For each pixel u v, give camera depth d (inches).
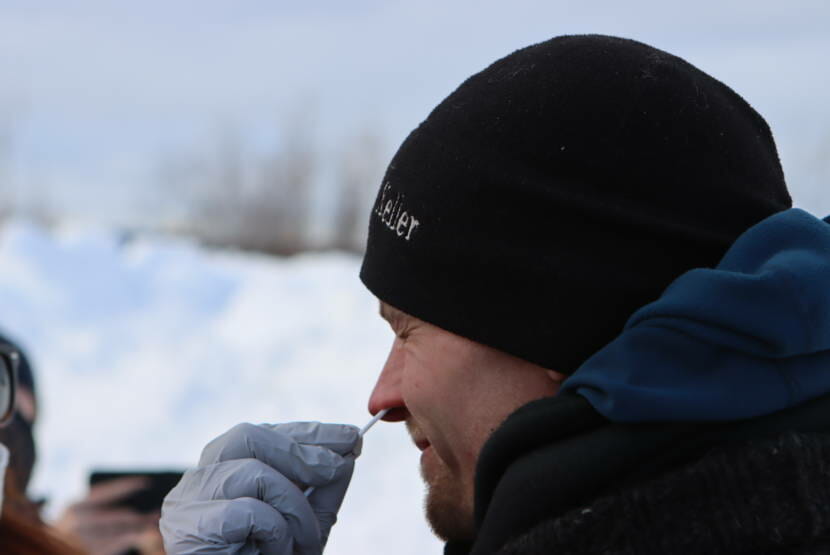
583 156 41.4
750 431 36.7
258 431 51.3
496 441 39.3
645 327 38.0
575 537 35.9
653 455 36.7
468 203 42.9
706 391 36.1
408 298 44.7
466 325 42.9
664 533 35.1
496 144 42.7
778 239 39.1
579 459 37.0
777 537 34.6
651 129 41.3
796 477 35.3
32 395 94.7
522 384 43.1
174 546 48.4
